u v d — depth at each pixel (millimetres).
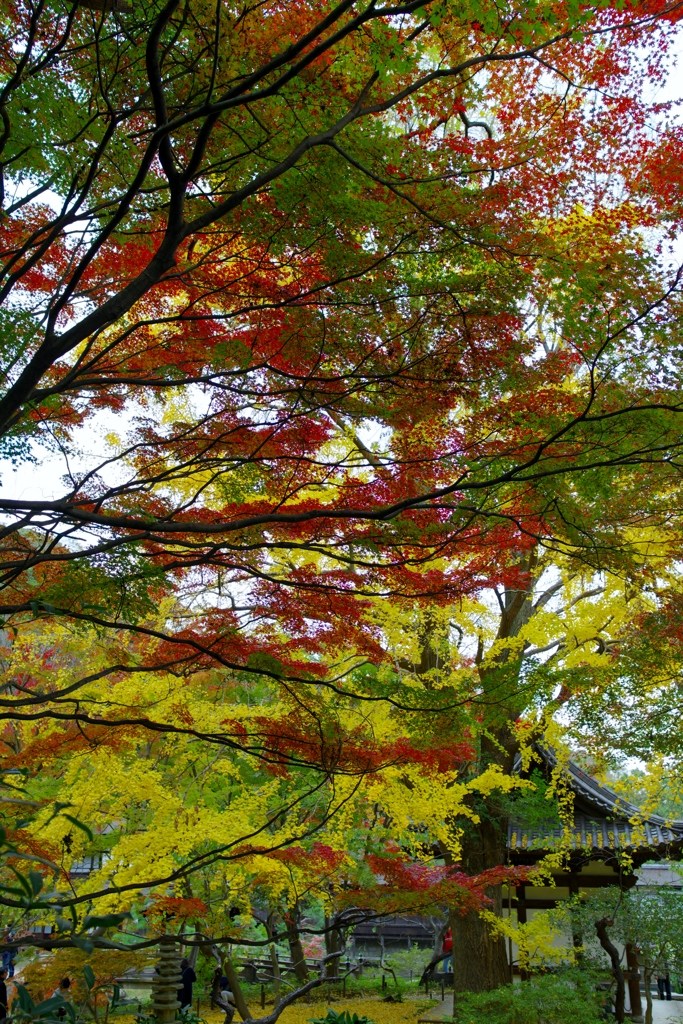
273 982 16688
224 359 5957
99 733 7961
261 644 6969
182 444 6387
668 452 5336
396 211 5234
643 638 8891
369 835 13992
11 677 11812
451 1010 13773
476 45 5246
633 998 12227
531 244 5426
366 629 8523
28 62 4742
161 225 5879
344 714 10344
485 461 5613
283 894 11352
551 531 6160
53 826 8367
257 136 4969
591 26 5535
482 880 9586
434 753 7863
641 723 9844
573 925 11461
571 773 13914
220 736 6328
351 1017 8766
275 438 6094
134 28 4703
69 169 4844
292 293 5855
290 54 3801
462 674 11016
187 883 9195
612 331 5109
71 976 7383
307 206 5074
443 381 5711
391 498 5852
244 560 6402
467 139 5602
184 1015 9648
